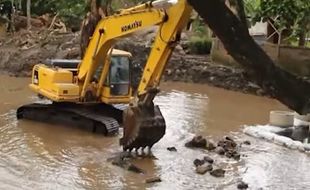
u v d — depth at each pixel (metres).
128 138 12.58
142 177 11.38
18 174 11.34
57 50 27.34
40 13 36.03
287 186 11.06
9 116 16.95
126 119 12.63
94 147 13.66
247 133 15.62
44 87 16.03
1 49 28.36
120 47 26.16
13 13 33.00
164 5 11.88
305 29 22.42
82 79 15.55
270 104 20.89
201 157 12.98
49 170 11.67
